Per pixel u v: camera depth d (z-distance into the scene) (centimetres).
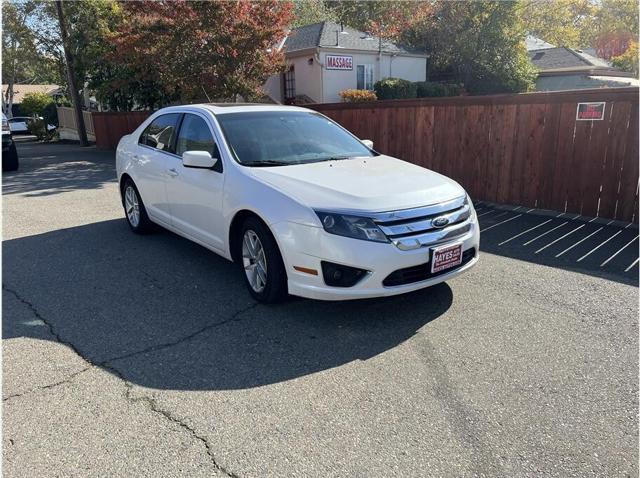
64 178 1153
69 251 566
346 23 3284
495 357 328
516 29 2452
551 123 679
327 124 539
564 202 687
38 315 399
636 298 417
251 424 263
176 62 1383
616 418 265
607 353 332
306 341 352
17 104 5341
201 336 360
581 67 2656
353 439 251
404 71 2481
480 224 651
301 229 358
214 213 446
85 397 288
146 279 475
